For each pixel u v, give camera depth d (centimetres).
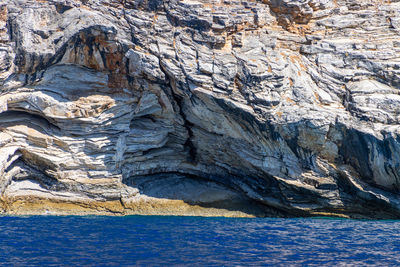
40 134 2330
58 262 1443
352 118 2398
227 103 2381
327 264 1503
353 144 2369
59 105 2319
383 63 2531
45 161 2314
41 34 2269
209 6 2473
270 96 2419
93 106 2359
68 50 2323
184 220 2247
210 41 2414
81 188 2366
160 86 2448
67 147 2353
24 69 2273
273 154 2478
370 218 2447
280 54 2523
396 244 1795
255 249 1669
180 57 2389
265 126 2403
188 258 1522
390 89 2495
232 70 2395
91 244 1670
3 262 1427
